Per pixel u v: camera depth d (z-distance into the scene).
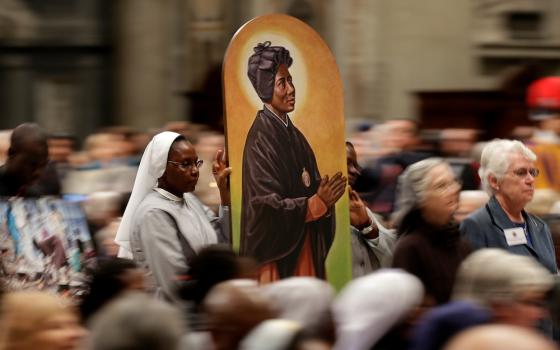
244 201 6.88
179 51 18.59
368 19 18.25
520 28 18.62
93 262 6.97
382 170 10.70
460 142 12.73
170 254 6.72
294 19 7.04
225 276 5.61
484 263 5.29
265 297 4.53
